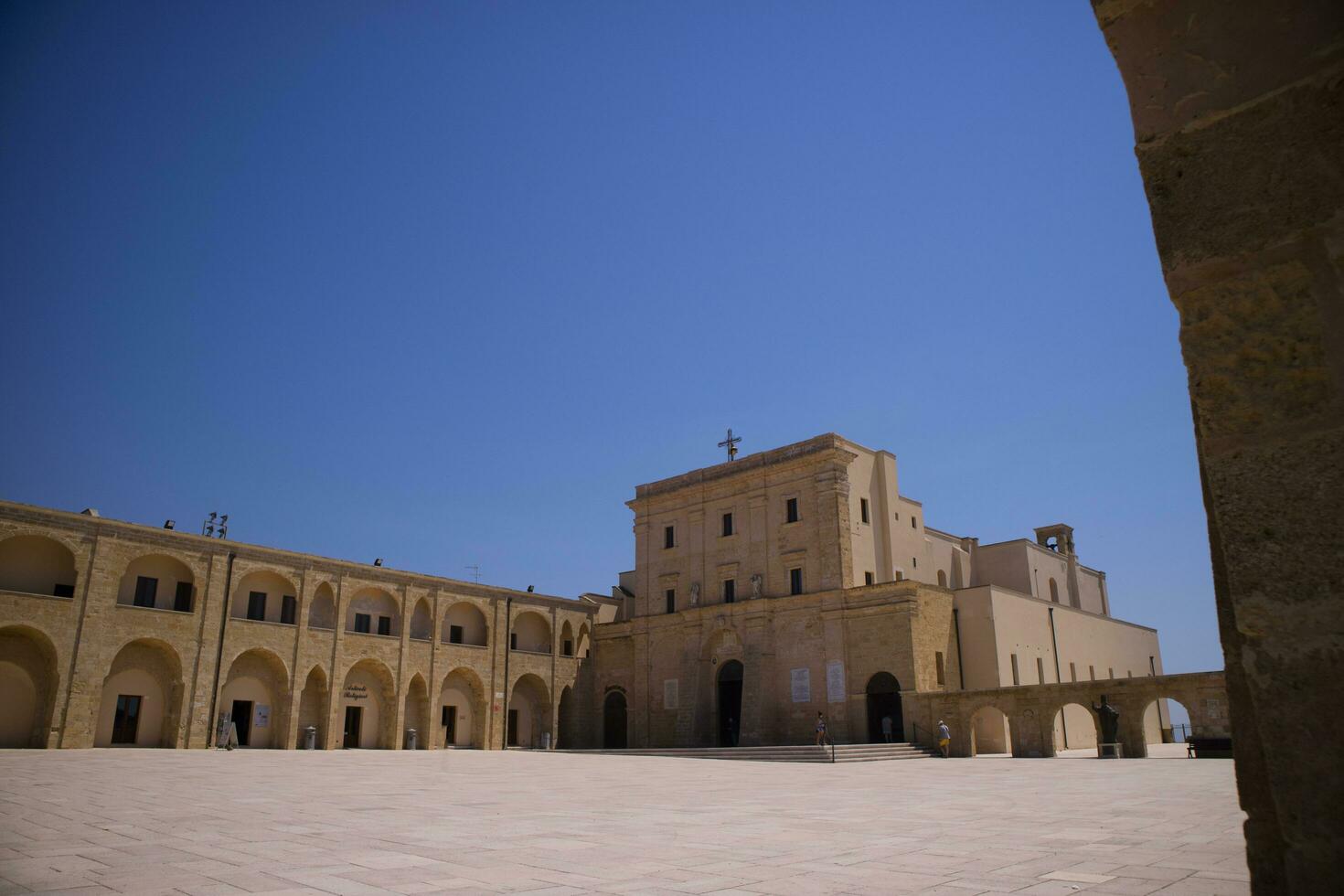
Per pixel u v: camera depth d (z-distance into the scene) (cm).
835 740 5481
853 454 6034
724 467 6562
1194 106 368
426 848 1259
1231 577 326
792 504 6112
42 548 4778
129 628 4869
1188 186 364
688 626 6406
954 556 6956
